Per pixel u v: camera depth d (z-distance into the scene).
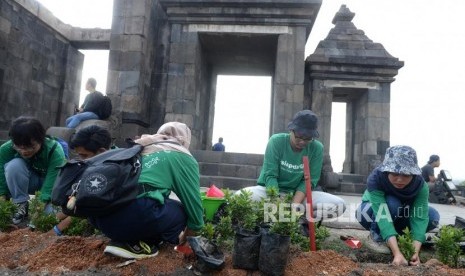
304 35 10.88
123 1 10.80
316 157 4.04
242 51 12.77
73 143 3.10
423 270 2.73
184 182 2.71
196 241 2.61
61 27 14.21
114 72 10.57
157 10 11.75
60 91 14.41
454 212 7.48
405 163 3.24
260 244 2.60
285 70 10.83
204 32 11.10
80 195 2.25
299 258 2.86
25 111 12.54
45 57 13.54
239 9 10.81
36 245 3.04
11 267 2.64
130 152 2.58
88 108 7.66
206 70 13.40
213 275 2.53
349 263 2.87
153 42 11.49
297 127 3.72
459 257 3.15
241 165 9.40
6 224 3.64
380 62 12.16
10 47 11.75
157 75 11.47
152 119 11.26
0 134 9.15
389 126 12.32
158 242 2.83
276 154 3.99
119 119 9.48
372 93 12.45
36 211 3.57
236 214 3.33
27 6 12.27
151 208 2.50
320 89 12.45
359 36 12.95
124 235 2.54
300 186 3.91
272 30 10.97
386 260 3.43
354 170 13.91
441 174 10.91
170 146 2.77
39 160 3.89
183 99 10.89
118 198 2.33
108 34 14.51
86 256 2.74
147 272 2.53
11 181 3.90
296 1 10.48
